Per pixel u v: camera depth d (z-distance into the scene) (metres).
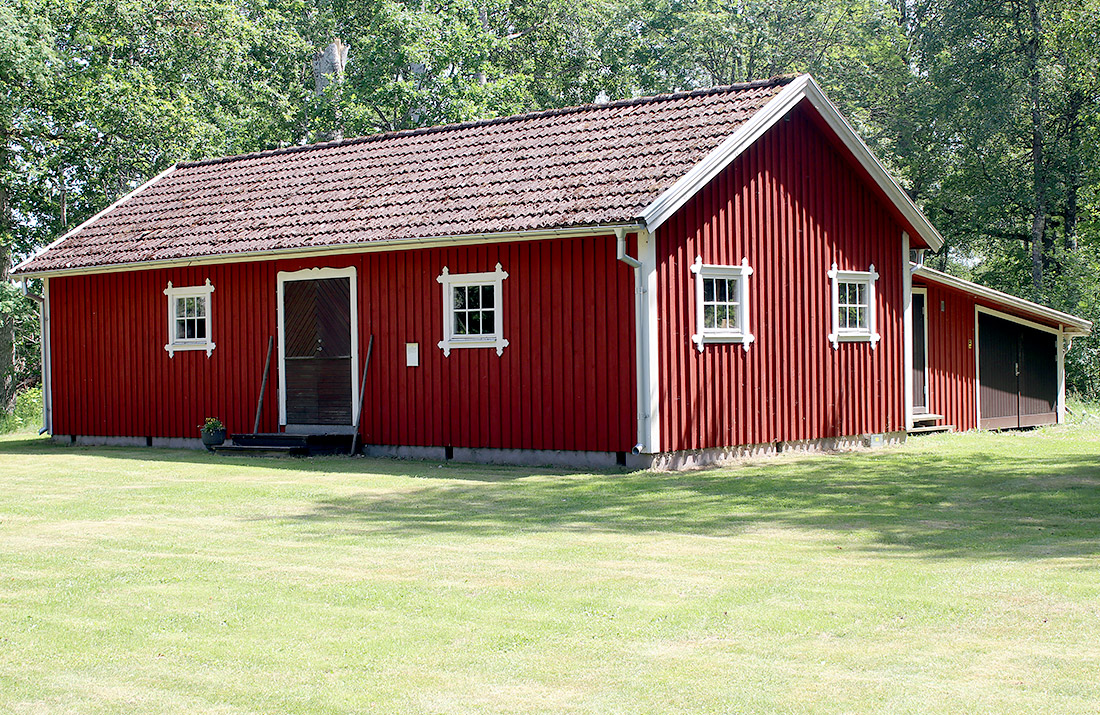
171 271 20.42
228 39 35.56
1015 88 37.03
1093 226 38.25
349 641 6.97
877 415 19.33
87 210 34.56
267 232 18.58
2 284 31.81
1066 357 34.75
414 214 17.23
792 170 17.81
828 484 14.03
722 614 7.42
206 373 20.02
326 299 18.58
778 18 43.28
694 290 16.11
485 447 16.88
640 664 6.41
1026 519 11.27
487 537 10.49
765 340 17.23
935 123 39.91
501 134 19.28
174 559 9.59
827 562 9.10
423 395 17.52
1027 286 38.53
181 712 5.81
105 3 33.25
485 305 16.98
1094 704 5.60
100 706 5.92
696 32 41.34
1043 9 37.91
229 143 35.31
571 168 16.84
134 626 7.40
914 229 19.89
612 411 15.69
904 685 5.94
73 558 9.70
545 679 6.18
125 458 18.69
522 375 16.52
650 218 14.68
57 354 22.06
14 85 30.69
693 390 16.03
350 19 38.69
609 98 40.38
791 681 6.05
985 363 23.52
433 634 7.08
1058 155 37.75
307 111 35.81
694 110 17.48
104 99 31.69
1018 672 6.10
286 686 6.16
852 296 19.08
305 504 12.83
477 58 35.16
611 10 41.66
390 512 12.15
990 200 38.25
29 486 14.88
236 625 7.39
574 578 8.59
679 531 10.73
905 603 7.59
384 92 34.22
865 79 44.25
